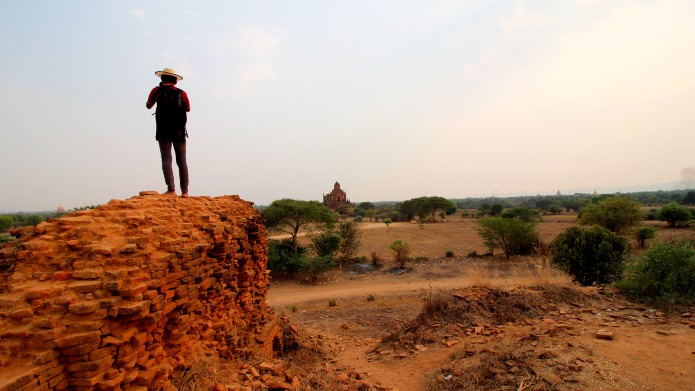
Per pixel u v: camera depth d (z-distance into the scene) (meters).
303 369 7.38
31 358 2.87
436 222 79.12
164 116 6.32
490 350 6.54
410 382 6.51
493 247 30.61
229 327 6.27
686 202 110.75
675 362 5.12
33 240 3.75
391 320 14.80
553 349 5.88
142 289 3.57
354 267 29.88
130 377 3.44
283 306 19.36
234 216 7.33
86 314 3.19
